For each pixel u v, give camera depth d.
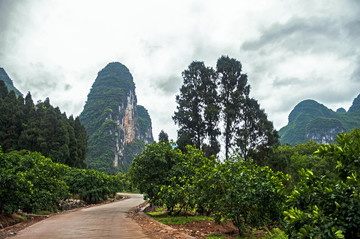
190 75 32.44
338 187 3.19
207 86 31.67
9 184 10.30
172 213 14.32
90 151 181.00
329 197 3.08
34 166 15.32
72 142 56.69
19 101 64.44
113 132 196.75
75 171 28.95
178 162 14.52
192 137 28.86
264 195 6.28
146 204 26.45
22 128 55.03
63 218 12.73
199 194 8.82
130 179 15.46
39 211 16.81
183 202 11.84
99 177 29.31
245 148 26.92
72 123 69.88
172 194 11.87
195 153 14.86
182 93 32.25
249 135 27.55
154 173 14.03
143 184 14.38
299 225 3.01
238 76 32.00
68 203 22.95
